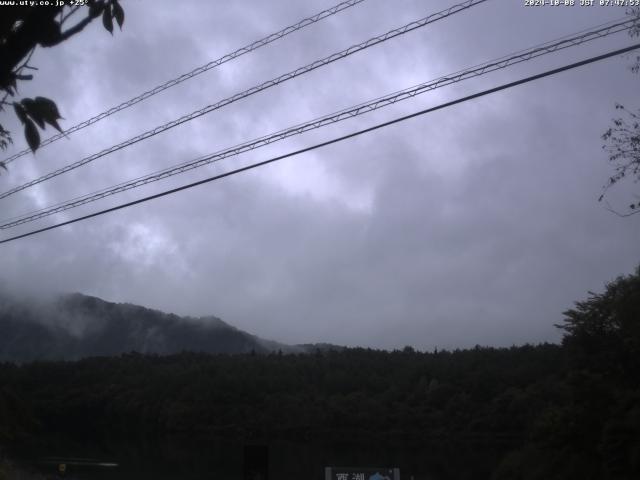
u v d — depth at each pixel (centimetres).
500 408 8562
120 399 10925
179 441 9262
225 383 10600
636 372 4128
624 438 3534
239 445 8831
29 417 3112
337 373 11181
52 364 11612
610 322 4253
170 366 12000
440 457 7331
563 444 4119
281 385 10744
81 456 7181
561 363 8138
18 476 2998
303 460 6938
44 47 319
